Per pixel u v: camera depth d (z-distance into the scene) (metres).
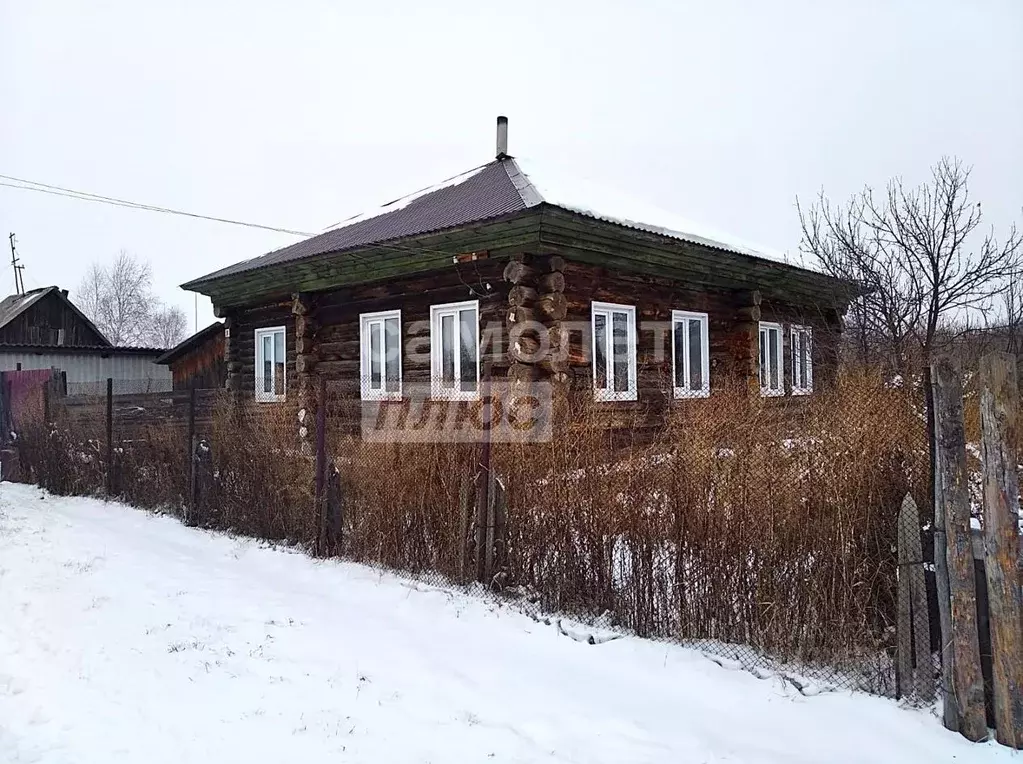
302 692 4.23
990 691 3.48
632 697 4.02
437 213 9.88
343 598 5.87
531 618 5.08
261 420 8.10
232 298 12.78
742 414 4.73
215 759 3.51
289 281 11.34
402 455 6.34
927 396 3.83
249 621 5.45
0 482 13.10
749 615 4.32
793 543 4.18
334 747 3.60
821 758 3.35
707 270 10.29
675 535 4.61
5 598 6.11
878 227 10.50
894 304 10.05
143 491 10.01
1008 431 3.38
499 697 4.09
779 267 10.77
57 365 21.58
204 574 6.77
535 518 5.36
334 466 6.96
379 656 4.72
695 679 4.11
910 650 3.71
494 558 5.57
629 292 9.70
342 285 10.70
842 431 4.16
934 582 3.78
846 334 10.99
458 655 4.66
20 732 3.81
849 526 4.00
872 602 3.96
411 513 6.23
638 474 4.86
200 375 18.45
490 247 8.52
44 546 7.97
